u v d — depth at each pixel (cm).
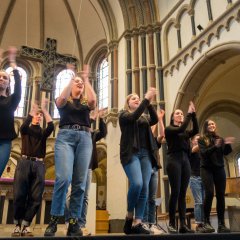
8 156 388
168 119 1194
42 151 580
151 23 1401
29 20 1959
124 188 1230
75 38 1986
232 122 1856
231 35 947
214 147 523
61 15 1933
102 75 1856
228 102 1617
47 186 744
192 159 654
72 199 383
